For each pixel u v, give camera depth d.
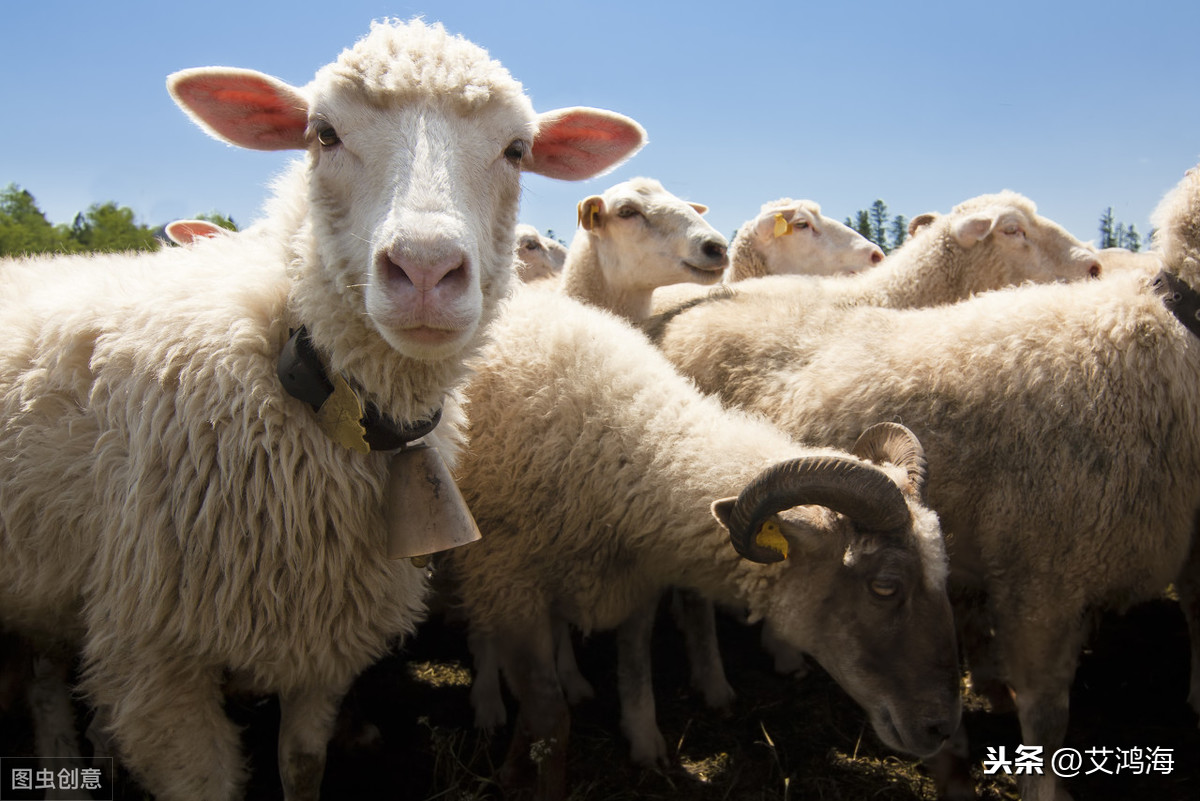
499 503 0.87
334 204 0.58
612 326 0.98
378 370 0.60
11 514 0.64
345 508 0.64
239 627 0.62
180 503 0.61
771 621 0.83
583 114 0.73
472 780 0.91
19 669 0.82
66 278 0.75
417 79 0.57
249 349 0.63
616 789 0.93
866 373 0.98
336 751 0.96
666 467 0.84
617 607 0.91
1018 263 1.51
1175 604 1.36
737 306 1.18
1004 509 0.89
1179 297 0.87
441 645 1.26
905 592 0.75
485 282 0.61
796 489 0.72
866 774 0.96
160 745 0.63
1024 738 0.89
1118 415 0.86
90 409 0.64
